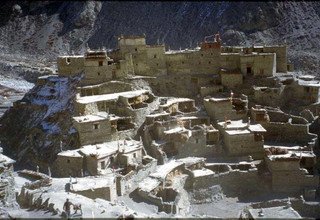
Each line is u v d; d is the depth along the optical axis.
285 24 177.50
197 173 84.12
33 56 189.50
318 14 179.12
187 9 198.50
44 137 93.69
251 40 175.25
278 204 76.50
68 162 81.81
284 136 95.50
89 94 98.62
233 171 85.12
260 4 183.25
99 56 100.88
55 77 109.12
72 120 91.44
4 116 108.19
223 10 190.50
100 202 67.06
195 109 101.69
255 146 90.44
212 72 110.06
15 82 155.62
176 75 108.94
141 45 107.00
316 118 98.00
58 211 60.59
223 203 82.31
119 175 77.12
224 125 92.69
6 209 63.88
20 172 81.62
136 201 74.81
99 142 87.94
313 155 86.31
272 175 84.81
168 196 78.06
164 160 86.69
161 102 100.94
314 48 163.00
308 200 81.12
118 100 95.56
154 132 92.44
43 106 102.00
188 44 185.00
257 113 96.12
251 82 106.31
